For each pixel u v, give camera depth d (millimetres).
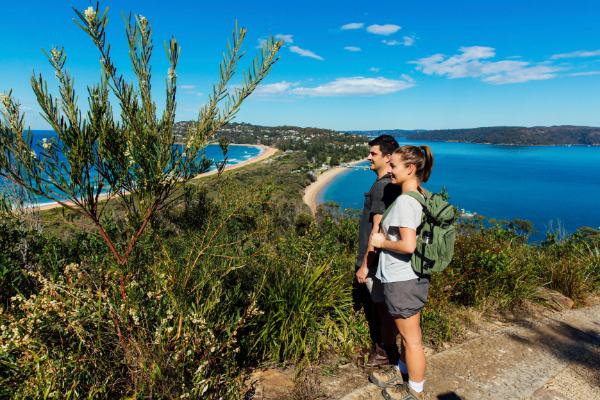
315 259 3141
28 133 1197
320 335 2418
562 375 2197
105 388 1470
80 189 1346
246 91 1555
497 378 2146
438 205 1675
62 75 1247
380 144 2135
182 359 1581
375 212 2043
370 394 1878
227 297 2061
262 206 2574
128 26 1341
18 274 1951
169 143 1519
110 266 1741
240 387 1773
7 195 1987
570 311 3340
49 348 1455
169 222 2518
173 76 1457
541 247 5457
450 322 2859
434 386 2043
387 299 1771
